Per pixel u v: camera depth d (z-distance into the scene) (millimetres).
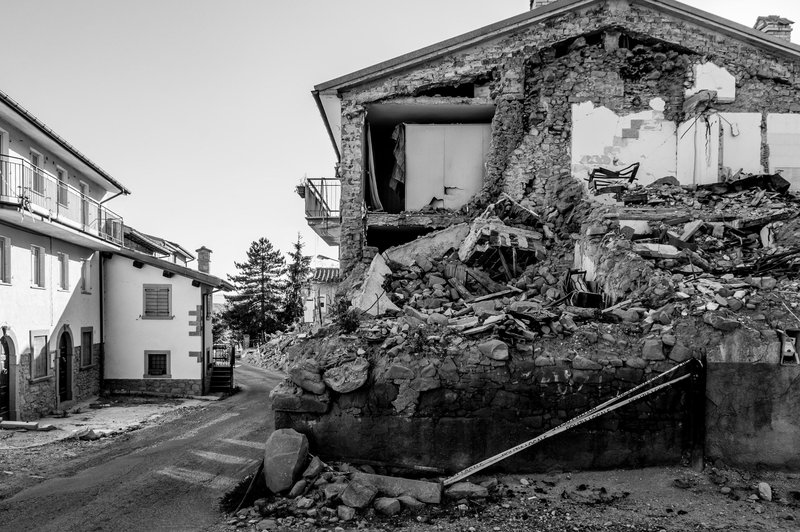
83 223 20578
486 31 16750
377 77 17016
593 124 16781
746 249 11398
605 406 7855
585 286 12094
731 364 7840
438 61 17125
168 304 21750
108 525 7309
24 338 16266
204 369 21859
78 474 10094
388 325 9555
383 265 14672
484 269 14461
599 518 6746
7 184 15195
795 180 16500
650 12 16797
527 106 17000
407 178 17875
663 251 11047
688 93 16719
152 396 21281
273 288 53094
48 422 15938
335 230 19453
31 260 16797
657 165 16688
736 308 8414
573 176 16297
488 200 16828
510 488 7547
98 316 21266
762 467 7758
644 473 7762
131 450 12039
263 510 7234
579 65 16938
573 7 16750
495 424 7934
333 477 7645
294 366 8414
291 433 8039
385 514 7004
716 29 16703
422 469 7867
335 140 20297
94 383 20875
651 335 8328
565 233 14812
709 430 7828
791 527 6434
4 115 15023
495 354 7953
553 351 8164
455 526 6660
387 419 8047
